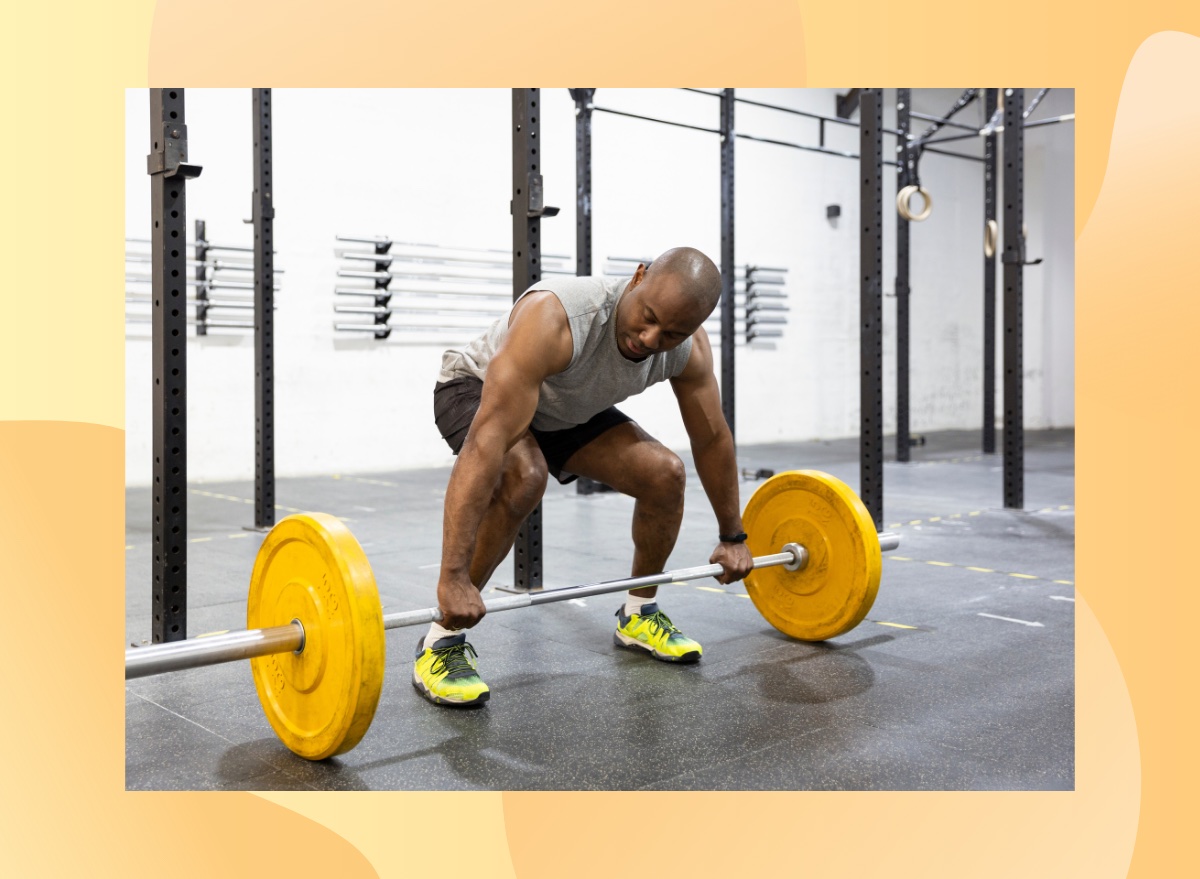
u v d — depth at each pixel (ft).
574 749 5.39
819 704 6.12
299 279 20.40
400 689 6.46
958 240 33.78
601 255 24.98
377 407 21.59
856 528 7.06
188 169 7.00
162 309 7.15
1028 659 7.09
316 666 5.02
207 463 19.33
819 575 7.41
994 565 10.66
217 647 4.94
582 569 10.61
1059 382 34.94
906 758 5.25
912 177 23.07
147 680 6.62
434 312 22.04
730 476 6.80
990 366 24.63
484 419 5.55
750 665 6.97
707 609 8.73
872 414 12.15
